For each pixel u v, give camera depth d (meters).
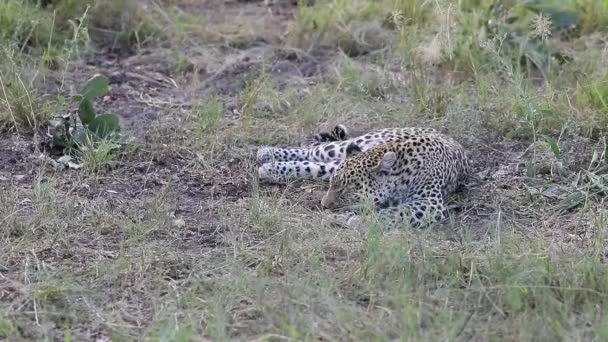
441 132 15.39
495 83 16.73
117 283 10.95
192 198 13.55
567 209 13.23
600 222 12.02
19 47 18.19
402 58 17.72
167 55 18.64
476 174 14.51
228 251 11.77
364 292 10.59
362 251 11.45
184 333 9.59
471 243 11.81
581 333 9.79
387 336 9.73
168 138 15.17
